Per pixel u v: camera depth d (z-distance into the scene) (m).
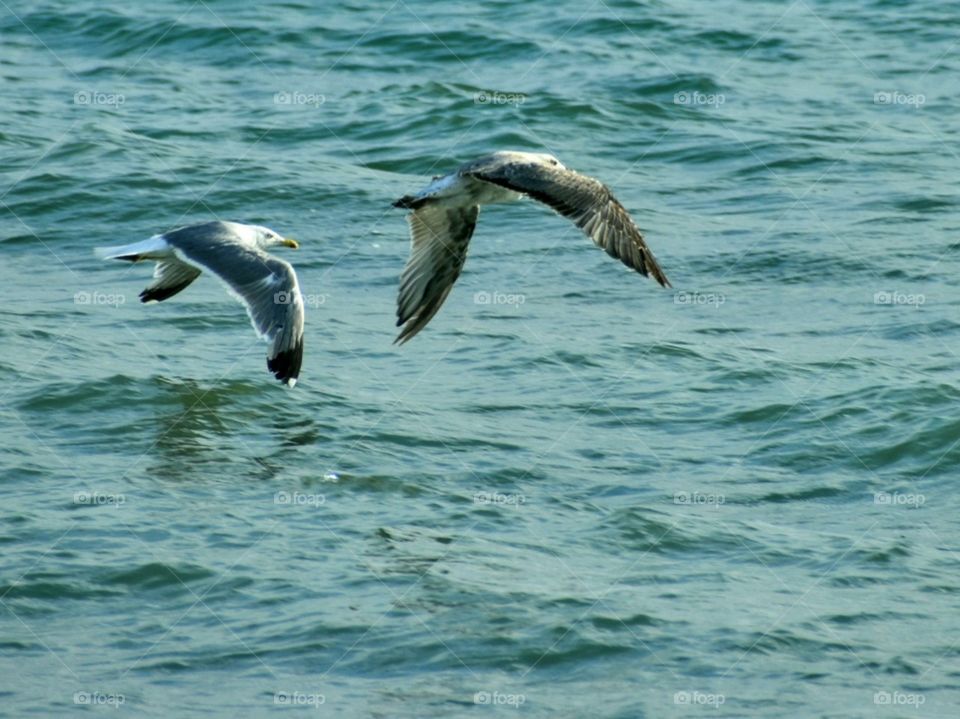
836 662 11.83
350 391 17.53
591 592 12.77
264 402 17.02
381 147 27.14
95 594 12.53
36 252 22.47
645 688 11.36
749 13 35.56
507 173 10.43
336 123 28.28
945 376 17.98
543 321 20.09
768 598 12.84
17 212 23.80
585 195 10.27
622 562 13.45
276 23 33.94
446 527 14.02
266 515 14.08
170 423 16.27
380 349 19.00
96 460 15.27
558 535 13.98
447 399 17.45
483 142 27.28
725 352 18.95
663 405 17.36
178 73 31.39
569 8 34.94
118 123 28.03
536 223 23.97
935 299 20.88
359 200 24.59
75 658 11.59
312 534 13.73
